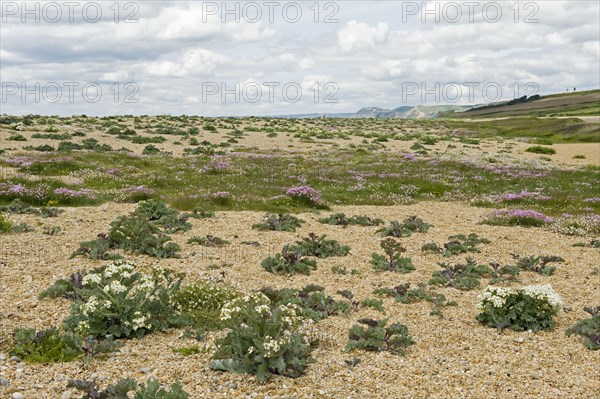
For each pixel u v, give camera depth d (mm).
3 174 29984
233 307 9969
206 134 78125
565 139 93000
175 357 8930
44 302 11273
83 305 9688
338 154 54844
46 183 28047
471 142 82438
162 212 21250
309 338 9844
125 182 31672
